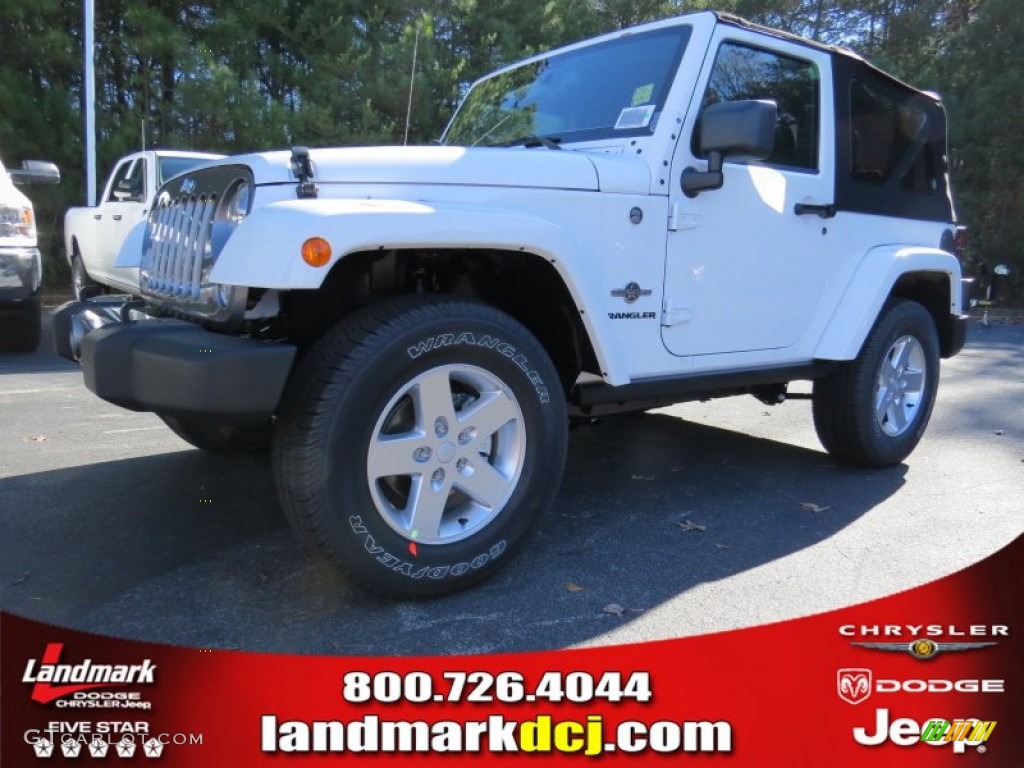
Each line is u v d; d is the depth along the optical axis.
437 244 2.46
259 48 13.82
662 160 3.13
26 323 7.18
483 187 2.71
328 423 2.35
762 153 2.98
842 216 3.92
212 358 2.29
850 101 3.98
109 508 3.46
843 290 3.98
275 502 3.55
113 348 2.50
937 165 4.66
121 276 7.82
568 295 2.91
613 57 3.62
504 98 4.07
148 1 12.67
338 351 2.40
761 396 4.21
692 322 3.31
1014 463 4.52
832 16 19.55
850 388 4.09
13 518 3.33
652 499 3.78
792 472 4.28
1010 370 8.20
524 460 2.75
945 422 5.59
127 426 4.85
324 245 2.28
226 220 2.62
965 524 3.49
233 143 12.38
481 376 2.64
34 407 5.31
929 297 4.71
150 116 12.55
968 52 15.96
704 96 3.29
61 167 11.85
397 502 2.66
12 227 6.77
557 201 2.84
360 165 2.57
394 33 14.27
